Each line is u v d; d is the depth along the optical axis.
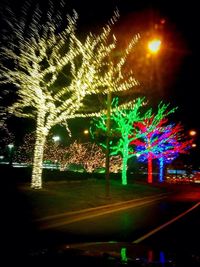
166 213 18.02
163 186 39.19
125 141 33.31
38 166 21.39
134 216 16.41
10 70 18.67
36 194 19.23
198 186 46.78
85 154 39.84
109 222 14.26
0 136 34.56
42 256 2.75
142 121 35.66
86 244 3.59
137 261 2.79
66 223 13.57
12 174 26.88
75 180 31.42
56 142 41.53
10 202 16.14
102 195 23.17
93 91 20.97
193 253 3.40
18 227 11.93
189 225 14.02
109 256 2.85
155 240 10.75
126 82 21.81
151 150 37.88
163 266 2.71
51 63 19.36
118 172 47.53
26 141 36.88
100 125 32.28
